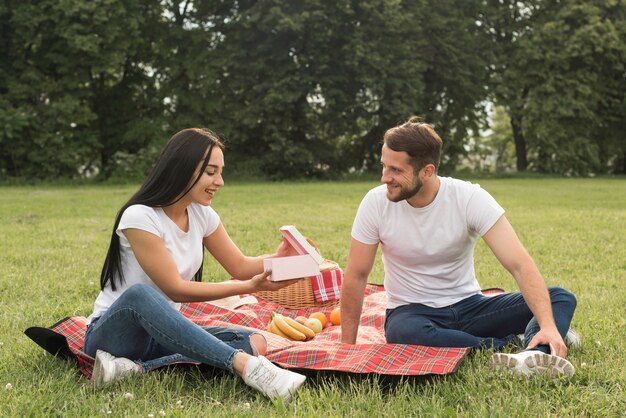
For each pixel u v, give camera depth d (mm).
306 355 3654
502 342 3986
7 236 9984
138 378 3502
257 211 13953
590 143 32562
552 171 33531
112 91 29141
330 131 30375
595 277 6871
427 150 3754
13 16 25203
